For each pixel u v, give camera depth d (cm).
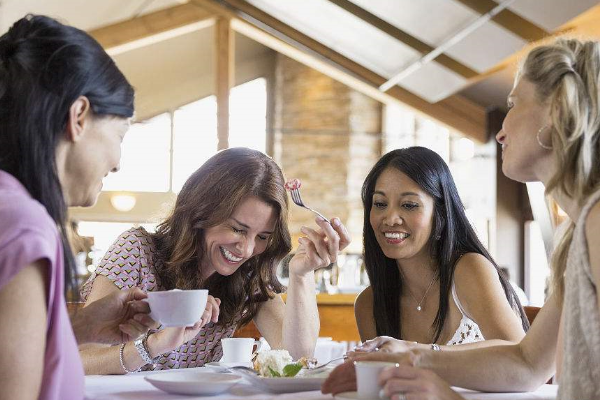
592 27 596
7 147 121
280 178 217
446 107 989
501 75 846
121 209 1252
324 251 215
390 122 1189
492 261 234
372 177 234
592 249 124
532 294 996
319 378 149
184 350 219
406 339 236
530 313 264
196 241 214
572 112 141
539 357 162
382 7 702
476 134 1003
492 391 162
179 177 1342
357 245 1168
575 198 138
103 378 173
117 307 155
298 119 1207
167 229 221
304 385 150
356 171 1181
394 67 853
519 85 153
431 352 162
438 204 230
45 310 114
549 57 148
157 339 184
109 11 930
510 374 161
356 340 385
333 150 1188
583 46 147
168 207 226
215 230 211
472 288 222
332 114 1190
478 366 161
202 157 1347
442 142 1167
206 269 219
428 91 889
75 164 128
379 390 131
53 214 122
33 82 122
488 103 992
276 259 225
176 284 216
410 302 236
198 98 1332
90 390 153
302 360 181
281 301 234
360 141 1188
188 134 1347
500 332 213
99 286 211
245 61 1348
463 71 775
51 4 880
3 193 115
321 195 1186
